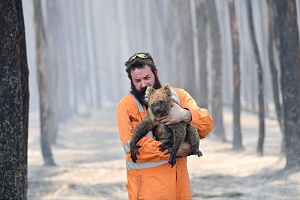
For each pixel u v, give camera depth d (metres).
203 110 8.23
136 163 8.12
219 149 43.03
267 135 54.91
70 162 41.66
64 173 31.50
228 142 48.66
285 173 24.69
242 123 68.56
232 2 42.41
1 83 10.18
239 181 25.70
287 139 25.23
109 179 28.66
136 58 8.18
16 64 10.34
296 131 24.92
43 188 25.91
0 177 10.22
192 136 7.82
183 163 8.30
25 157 11.33
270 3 32.78
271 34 32.66
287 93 25.27
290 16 24.95
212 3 49.50
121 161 39.28
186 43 60.62
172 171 8.11
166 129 7.76
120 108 8.23
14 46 10.29
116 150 50.97
